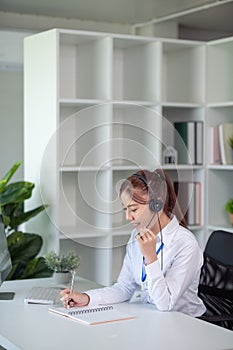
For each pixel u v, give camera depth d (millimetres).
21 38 5699
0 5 5418
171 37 6219
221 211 5426
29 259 4750
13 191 4672
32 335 2463
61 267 3480
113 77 5320
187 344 2338
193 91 5426
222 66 5402
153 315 2775
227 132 5258
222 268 3705
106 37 4844
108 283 4820
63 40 4953
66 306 2906
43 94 4836
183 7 5520
